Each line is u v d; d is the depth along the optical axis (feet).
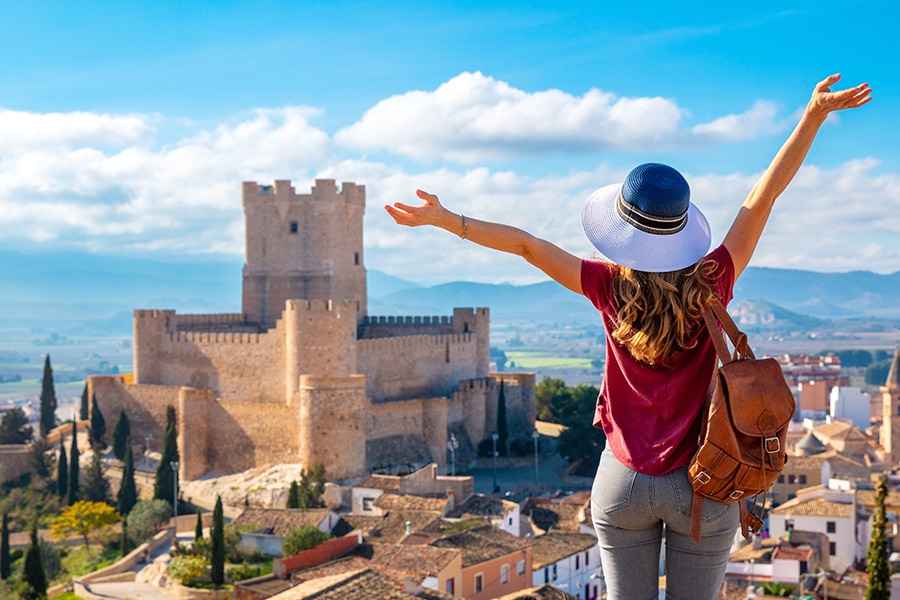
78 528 332.19
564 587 243.81
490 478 403.13
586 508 308.40
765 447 25.49
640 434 27.94
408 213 28.66
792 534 292.20
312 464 341.21
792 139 30.04
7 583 289.33
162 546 309.63
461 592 206.90
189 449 371.56
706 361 27.58
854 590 249.75
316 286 455.22
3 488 413.59
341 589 149.69
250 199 462.19
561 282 28.50
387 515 274.57
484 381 435.12
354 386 343.05
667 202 26.76
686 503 27.17
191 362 404.57
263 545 268.21
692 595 28.25
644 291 26.99
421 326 458.91
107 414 424.05
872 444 583.58
